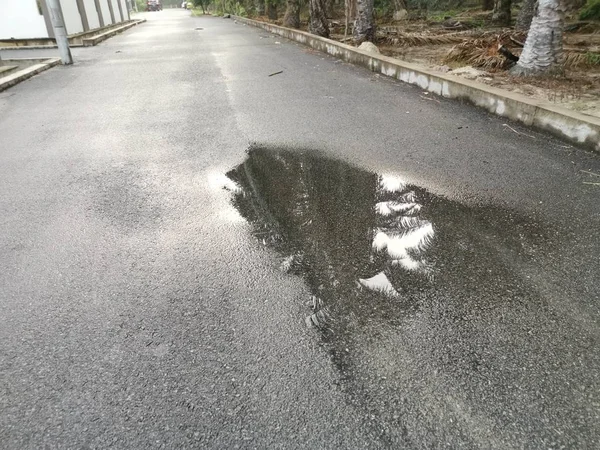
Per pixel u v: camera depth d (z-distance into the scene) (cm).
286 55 1059
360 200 319
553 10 599
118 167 396
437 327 195
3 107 633
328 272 238
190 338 193
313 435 149
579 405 157
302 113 543
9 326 204
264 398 163
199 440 149
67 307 216
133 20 3045
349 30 1452
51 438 152
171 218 301
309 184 348
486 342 186
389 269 238
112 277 239
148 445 148
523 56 648
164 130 499
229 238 274
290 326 199
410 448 144
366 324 198
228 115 550
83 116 571
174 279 235
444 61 820
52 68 980
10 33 1412
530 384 166
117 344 192
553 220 278
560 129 411
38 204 327
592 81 602
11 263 254
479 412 156
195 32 1914
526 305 206
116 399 166
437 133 448
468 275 229
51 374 178
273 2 2191
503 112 485
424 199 315
